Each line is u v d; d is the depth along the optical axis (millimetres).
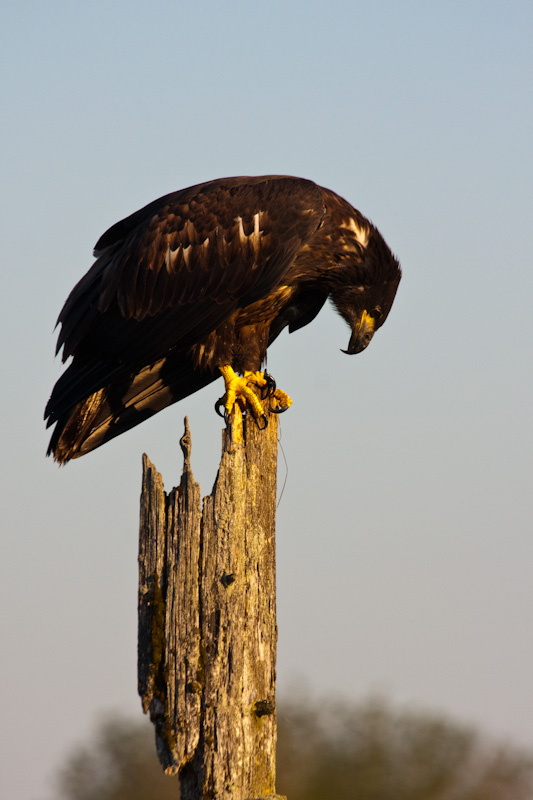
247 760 8352
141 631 8523
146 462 8758
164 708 8352
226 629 8445
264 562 8828
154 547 8609
